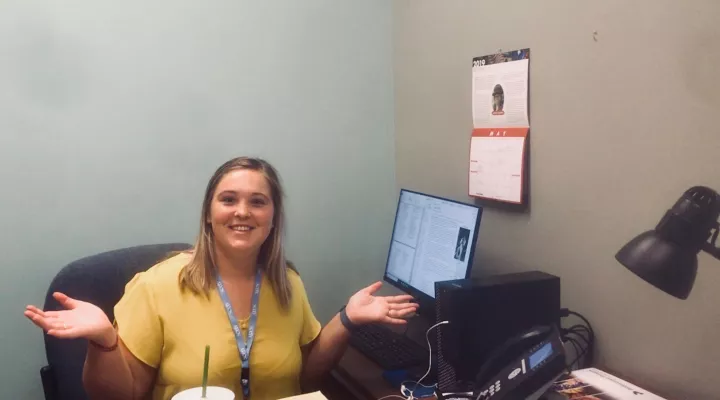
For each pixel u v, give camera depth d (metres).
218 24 2.03
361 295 1.65
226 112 2.07
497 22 1.75
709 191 1.21
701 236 1.23
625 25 1.35
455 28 1.94
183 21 1.99
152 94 1.97
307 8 2.16
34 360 1.90
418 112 2.19
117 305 1.50
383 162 2.35
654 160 1.31
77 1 1.85
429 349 1.60
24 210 1.86
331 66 2.22
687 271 1.26
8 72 1.80
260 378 1.48
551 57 1.56
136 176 1.98
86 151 1.91
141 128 1.97
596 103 1.44
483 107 1.82
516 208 1.74
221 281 1.51
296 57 2.16
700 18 1.19
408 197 2.06
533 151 1.66
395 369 1.69
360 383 1.63
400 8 2.25
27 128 1.84
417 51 2.16
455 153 1.99
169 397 1.43
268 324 1.53
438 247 1.81
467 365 1.40
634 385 1.35
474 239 1.63
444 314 1.42
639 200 1.35
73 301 1.34
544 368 1.24
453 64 1.96
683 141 1.25
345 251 2.31
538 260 1.67
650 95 1.31
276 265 1.58
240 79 2.08
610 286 1.44
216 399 1.16
